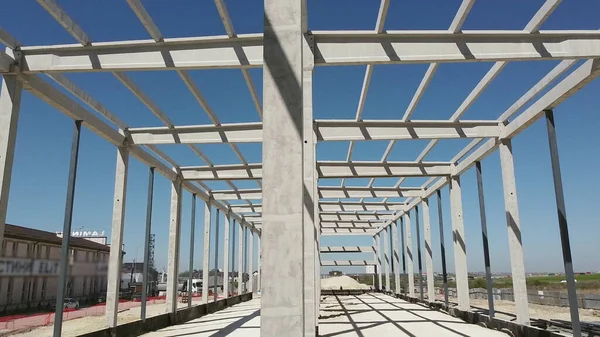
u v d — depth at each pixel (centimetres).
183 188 1543
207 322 1470
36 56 754
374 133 1151
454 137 1140
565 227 839
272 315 359
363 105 1009
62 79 817
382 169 1511
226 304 2098
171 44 767
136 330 1152
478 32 747
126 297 3325
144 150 1245
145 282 1228
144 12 670
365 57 767
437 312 1684
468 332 1132
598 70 746
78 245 2289
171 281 1432
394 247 2688
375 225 3094
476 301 2577
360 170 1505
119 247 1080
